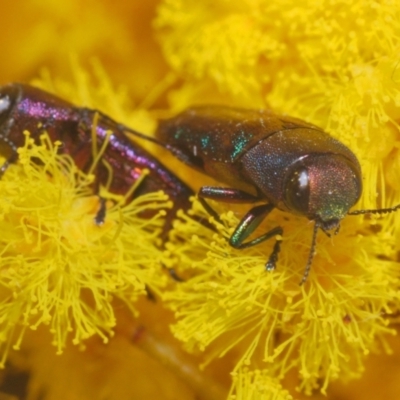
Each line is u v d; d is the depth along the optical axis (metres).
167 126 0.06
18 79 0.08
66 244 0.06
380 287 0.06
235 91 0.07
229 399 0.06
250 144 0.06
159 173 0.06
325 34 0.06
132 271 0.06
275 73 0.07
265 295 0.06
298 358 0.06
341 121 0.06
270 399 0.06
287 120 0.06
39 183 0.06
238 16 0.07
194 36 0.07
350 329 0.06
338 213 0.06
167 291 0.06
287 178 0.06
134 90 0.08
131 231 0.06
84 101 0.07
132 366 0.07
